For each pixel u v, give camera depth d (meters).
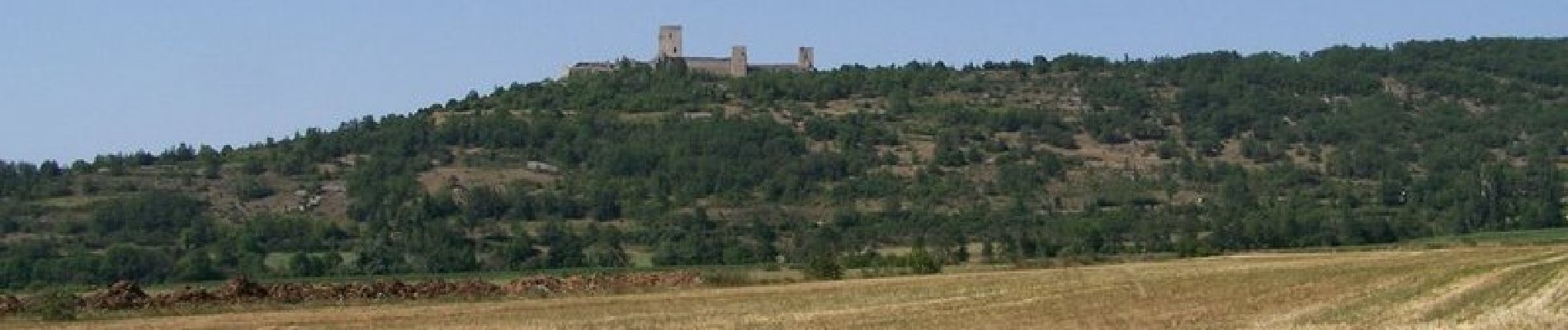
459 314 95.31
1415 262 107.88
